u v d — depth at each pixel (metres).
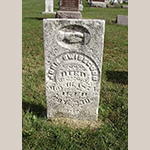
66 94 3.32
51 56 3.05
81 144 3.08
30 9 15.48
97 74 3.20
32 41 7.46
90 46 3.01
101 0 17.94
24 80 4.79
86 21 2.86
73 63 3.12
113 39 8.35
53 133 3.20
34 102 3.98
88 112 3.46
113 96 4.29
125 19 11.39
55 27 2.89
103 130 3.27
